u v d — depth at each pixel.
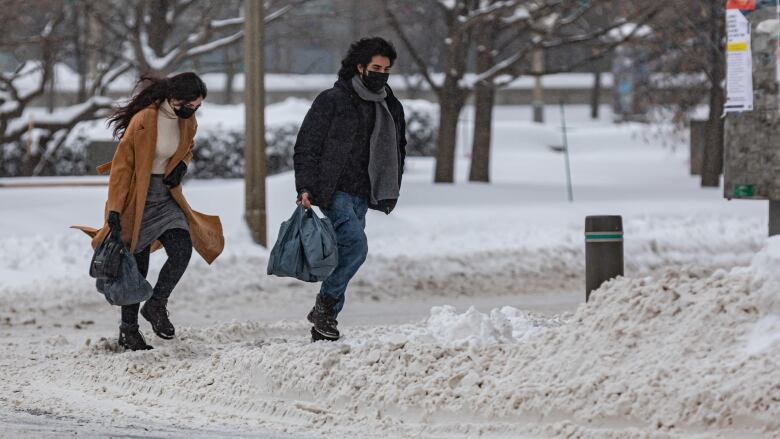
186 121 24.31
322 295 23.22
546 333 19.28
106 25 69.94
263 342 24.53
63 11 71.25
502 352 19.36
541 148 123.62
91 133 90.12
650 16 69.00
